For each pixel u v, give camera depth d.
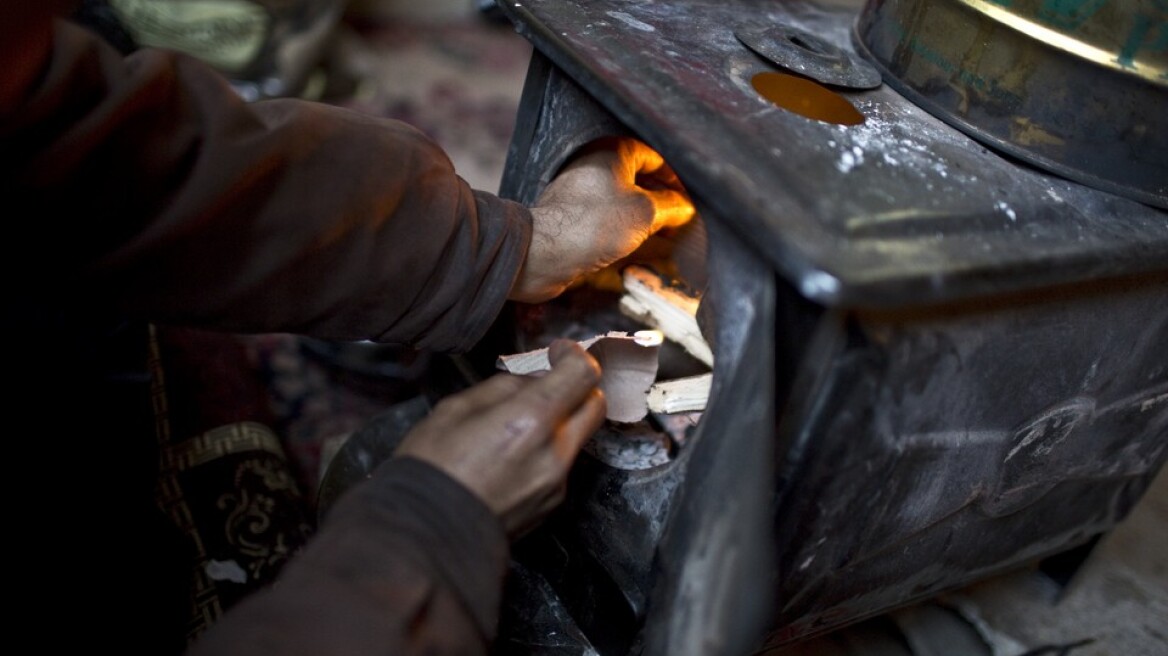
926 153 0.82
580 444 0.78
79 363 0.96
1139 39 0.79
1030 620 1.14
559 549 0.92
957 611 1.14
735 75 0.85
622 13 0.93
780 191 0.71
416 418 1.10
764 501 0.73
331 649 0.65
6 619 0.84
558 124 0.93
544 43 0.86
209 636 0.67
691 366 1.06
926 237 0.71
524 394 0.76
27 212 0.72
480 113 2.04
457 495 0.71
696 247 1.05
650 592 0.82
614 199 0.92
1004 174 0.82
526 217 0.88
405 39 2.30
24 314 0.93
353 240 0.80
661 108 0.77
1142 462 1.03
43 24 0.69
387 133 0.83
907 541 0.90
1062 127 0.83
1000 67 0.84
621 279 1.10
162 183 0.74
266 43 1.72
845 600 0.92
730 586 0.72
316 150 0.79
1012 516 0.97
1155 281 0.85
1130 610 1.17
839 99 0.87
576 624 0.94
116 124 0.71
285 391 1.31
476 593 0.71
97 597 0.89
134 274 0.76
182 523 1.04
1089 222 0.80
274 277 0.79
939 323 0.75
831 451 0.75
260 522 1.06
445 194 0.84
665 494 0.84
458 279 0.84
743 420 0.74
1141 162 0.83
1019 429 0.86
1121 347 0.88
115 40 1.63
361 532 0.69
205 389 1.21
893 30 0.93
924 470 0.82
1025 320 0.79
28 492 0.88
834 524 0.81
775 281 0.73
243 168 0.76
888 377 0.73
